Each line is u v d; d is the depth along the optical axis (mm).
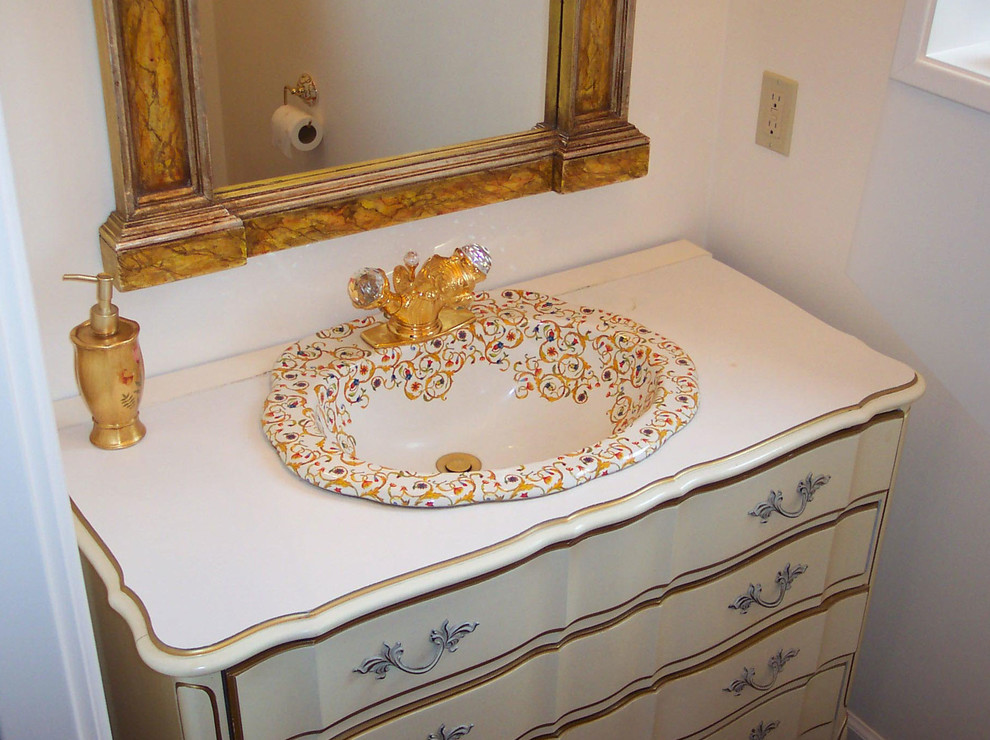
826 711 1802
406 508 1214
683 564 1386
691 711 1558
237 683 1077
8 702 653
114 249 1258
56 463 606
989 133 1397
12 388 571
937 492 1677
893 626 1861
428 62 1416
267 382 1426
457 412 1521
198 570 1129
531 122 1545
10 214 543
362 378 1430
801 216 1710
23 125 1202
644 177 1747
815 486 1450
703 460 1304
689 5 1642
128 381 1264
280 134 1342
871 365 1503
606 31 1510
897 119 1507
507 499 1220
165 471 1268
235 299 1439
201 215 1304
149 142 1241
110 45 1164
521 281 1701
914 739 1899
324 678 1140
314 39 1319
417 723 1250
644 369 1453
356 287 1382
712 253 1908
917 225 1538
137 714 1282
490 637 1242
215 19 1232
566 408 1532
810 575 1558
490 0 1412
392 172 1443
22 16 1150
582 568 1274
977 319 1509
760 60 1676
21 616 630
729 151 1789
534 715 1371
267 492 1238
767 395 1430
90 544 1162
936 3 1411
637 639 1404
